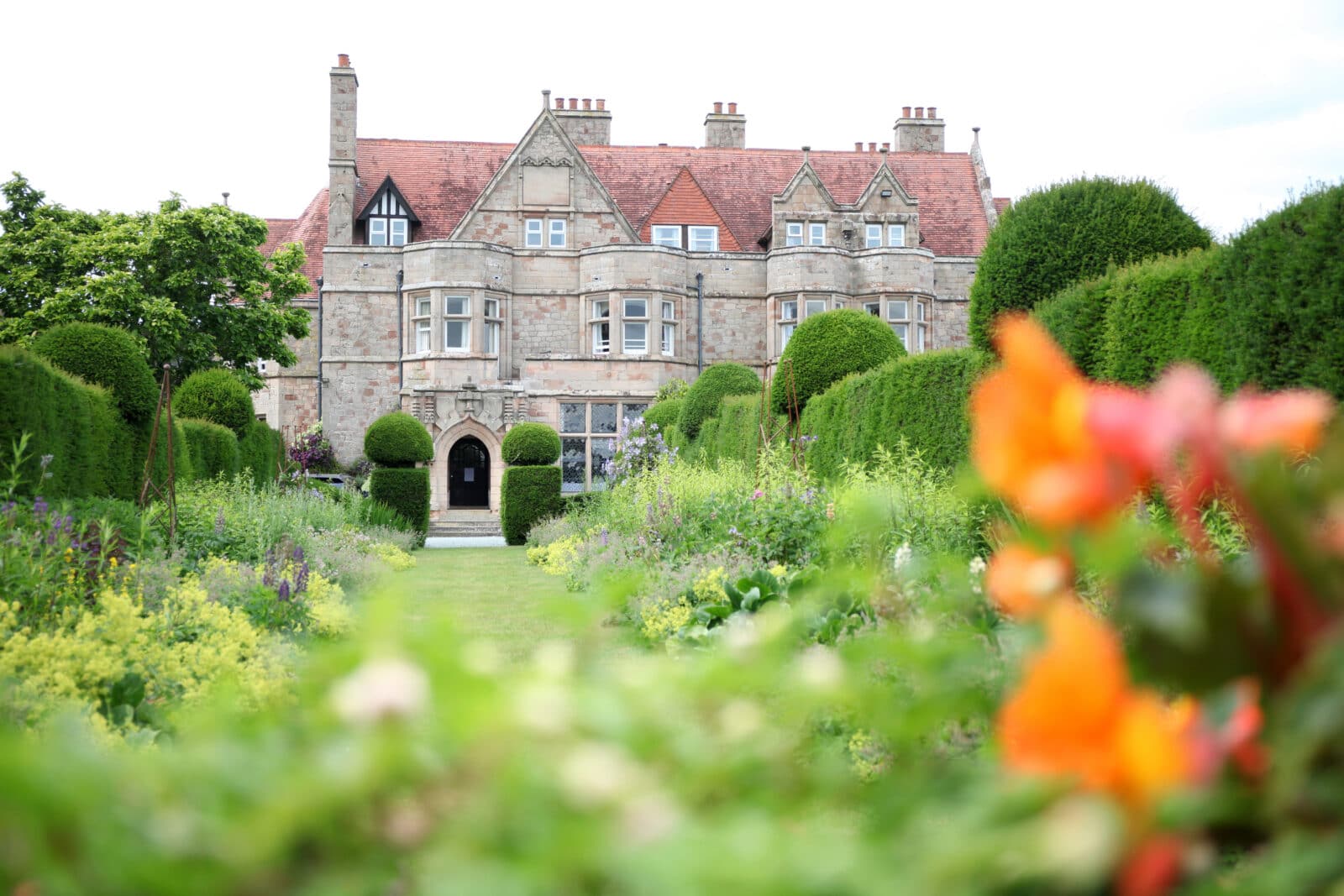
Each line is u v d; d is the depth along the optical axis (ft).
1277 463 1.81
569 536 59.36
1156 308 25.39
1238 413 1.83
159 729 12.09
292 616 23.75
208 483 48.57
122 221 87.66
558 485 78.95
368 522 69.97
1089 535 1.90
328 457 104.99
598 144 123.03
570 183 108.06
